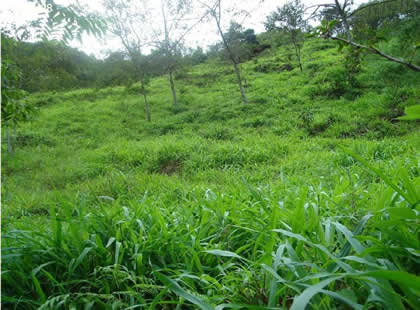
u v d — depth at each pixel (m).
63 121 11.97
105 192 4.26
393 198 1.48
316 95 12.12
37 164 7.27
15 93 2.64
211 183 4.93
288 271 1.17
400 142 5.91
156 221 1.93
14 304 1.33
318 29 1.37
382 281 0.88
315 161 5.29
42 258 1.53
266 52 22.45
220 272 1.48
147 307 1.19
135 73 13.91
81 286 1.43
